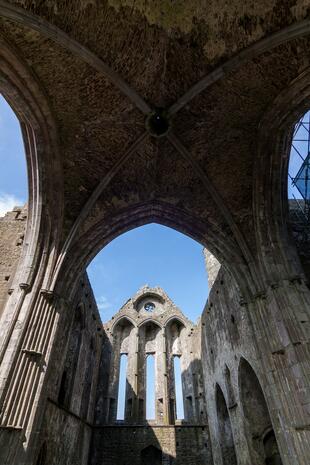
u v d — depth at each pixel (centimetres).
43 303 817
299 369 692
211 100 922
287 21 712
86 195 1029
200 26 795
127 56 836
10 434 632
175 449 1703
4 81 748
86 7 709
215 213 1090
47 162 926
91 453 1692
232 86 876
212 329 1627
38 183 930
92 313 1808
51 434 1145
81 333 1593
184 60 859
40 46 727
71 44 733
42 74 787
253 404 1116
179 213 1145
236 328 1223
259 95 877
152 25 798
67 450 1335
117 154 1038
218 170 1062
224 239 1048
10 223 1180
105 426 1778
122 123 978
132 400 1930
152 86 919
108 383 1988
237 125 962
